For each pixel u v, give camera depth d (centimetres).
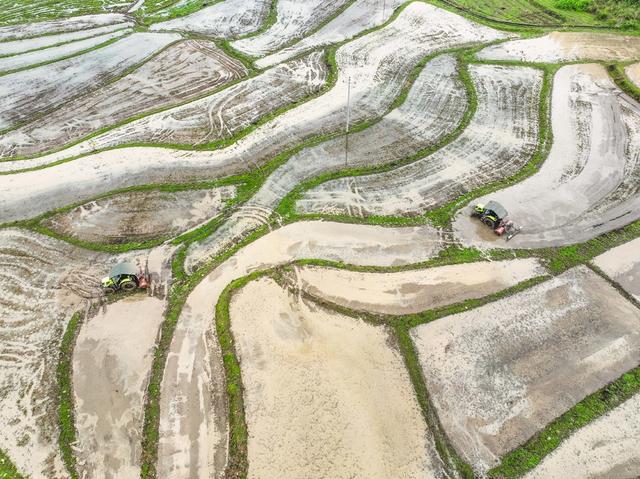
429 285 2328
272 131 3403
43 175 3053
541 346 2069
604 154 3166
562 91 3800
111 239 2612
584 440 1766
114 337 2117
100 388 1933
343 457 1702
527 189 2894
